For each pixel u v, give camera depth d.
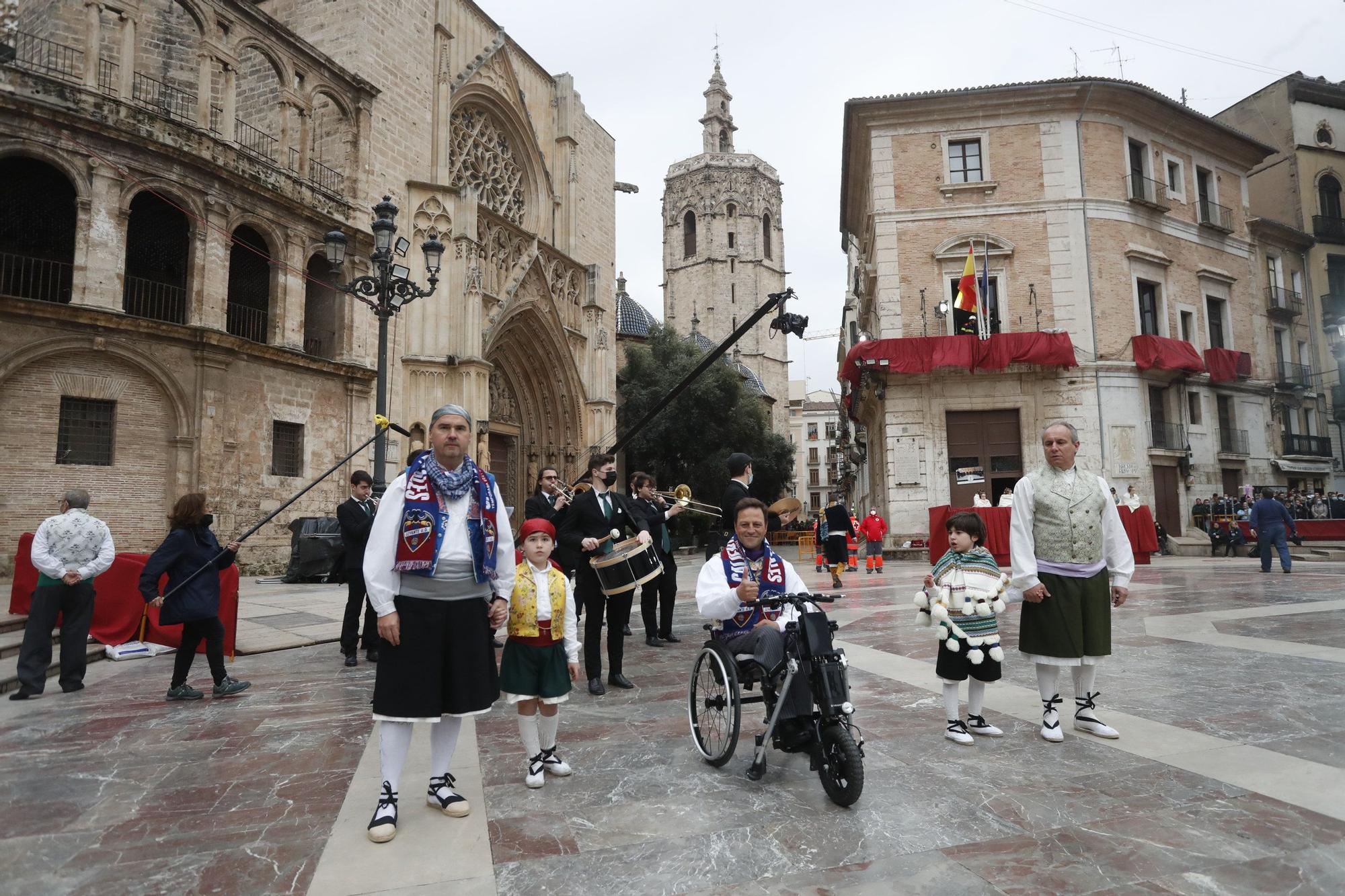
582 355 33.47
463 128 28.48
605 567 6.22
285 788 4.08
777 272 77.50
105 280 15.40
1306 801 3.60
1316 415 32.00
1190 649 7.37
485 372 24.75
